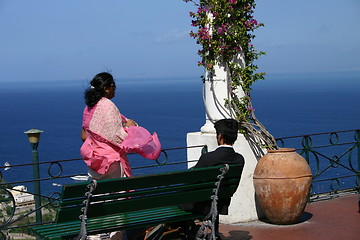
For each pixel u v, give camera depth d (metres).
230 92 6.66
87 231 4.18
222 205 4.90
